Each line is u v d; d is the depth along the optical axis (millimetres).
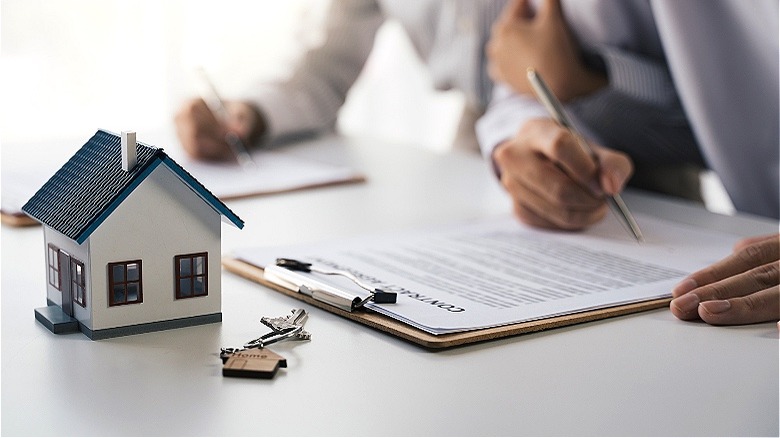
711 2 991
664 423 482
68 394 504
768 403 509
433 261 766
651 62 1149
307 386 521
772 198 1104
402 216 942
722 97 1038
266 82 1366
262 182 1057
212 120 1186
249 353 555
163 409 488
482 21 1354
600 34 1134
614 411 496
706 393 522
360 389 518
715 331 626
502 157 916
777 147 1062
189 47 1844
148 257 594
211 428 466
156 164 578
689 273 747
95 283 580
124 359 556
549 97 873
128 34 1808
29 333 599
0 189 979
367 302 649
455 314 626
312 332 609
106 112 1814
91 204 588
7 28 1729
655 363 566
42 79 1767
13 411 481
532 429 473
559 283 713
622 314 655
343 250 791
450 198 1024
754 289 655
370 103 2068
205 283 617
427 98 2064
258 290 696
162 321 606
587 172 873
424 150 1282
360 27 1441
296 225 895
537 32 1147
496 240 845
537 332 616
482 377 540
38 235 850
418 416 485
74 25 1772
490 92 1393
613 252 811
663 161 1239
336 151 1264
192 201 600
